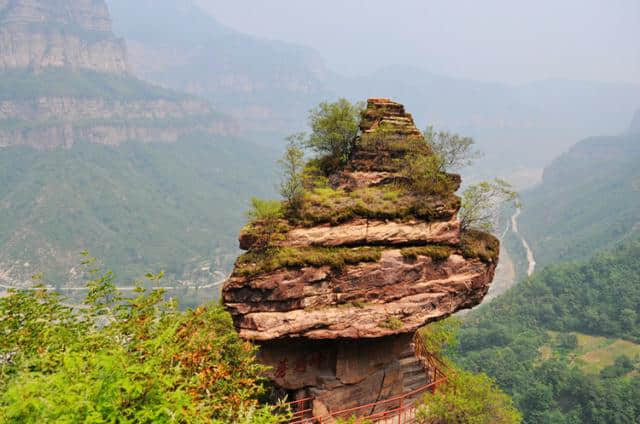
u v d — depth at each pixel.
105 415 10.78
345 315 20.92
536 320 125.19
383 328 21.41
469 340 116.19
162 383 12.19
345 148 26.66
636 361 100.12
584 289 129.25
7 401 11.23
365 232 22.02
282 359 22.52
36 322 17.34
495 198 25.84
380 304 21.84
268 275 20.03
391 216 22.41
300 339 21.36
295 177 22.20
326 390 22.84
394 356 24.66
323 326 20.70
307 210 21.59
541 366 95.94
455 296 23.20
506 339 113.12
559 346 113.50
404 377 26.86
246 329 20.19
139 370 11.52
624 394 82.56
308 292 20.67
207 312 21.02
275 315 20.22
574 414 82.19
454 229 23.33
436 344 34.53
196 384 14.63
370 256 21.58
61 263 191.00
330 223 21.64
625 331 114.50
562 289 132.00
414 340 30.80
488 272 24.19
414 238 22.61
